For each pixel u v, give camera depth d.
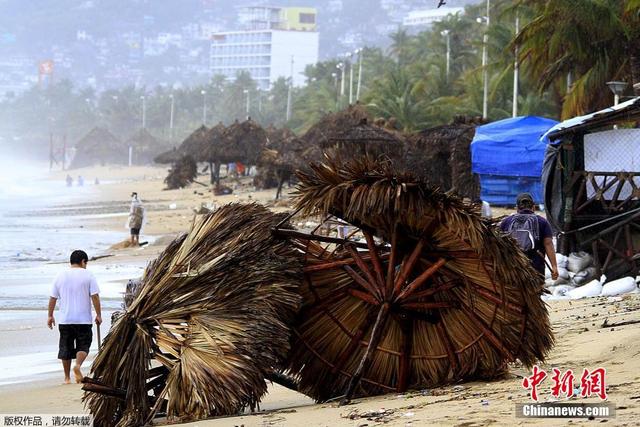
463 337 18.50
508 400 15.12
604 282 33.31
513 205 70.88
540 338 18.44
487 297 18.36
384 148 80.31
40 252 69.44
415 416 14.75
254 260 18.25
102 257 62.53
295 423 15.66
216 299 17.89
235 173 161.12
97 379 18.20
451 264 18.52
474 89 125.50
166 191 159.12
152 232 83.06
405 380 18.48
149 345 17.92
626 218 33.22
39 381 25.91
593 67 70.12
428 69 158.00
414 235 18.47
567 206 33.97
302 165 99.06
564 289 33.03
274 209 80.25
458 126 78.56
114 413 18.19
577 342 21.83
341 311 18.78
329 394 18.92
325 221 18.67
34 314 39.88
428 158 78.81
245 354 17.31
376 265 18.53
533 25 70.81
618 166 34.59
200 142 156.25
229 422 16.41
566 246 34.19
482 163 70.56
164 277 18.34
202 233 18.73
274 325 17.67
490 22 132.00
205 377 17.14
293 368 18.89
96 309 25.20
